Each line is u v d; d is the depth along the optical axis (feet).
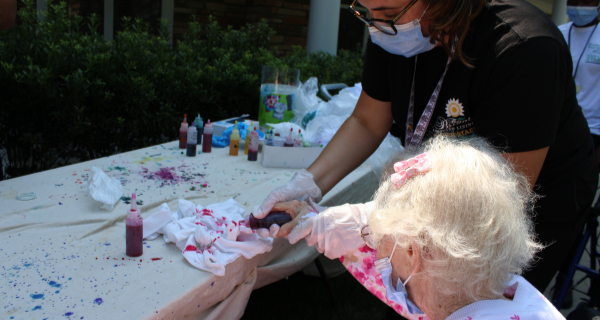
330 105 10.01
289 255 5.82
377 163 8.73
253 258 4.98
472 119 4.57
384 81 5.62
